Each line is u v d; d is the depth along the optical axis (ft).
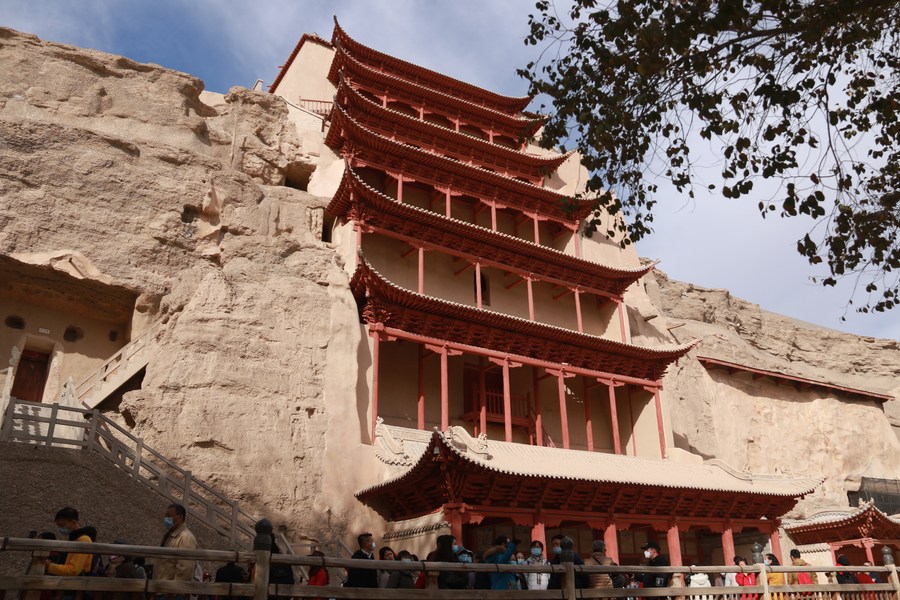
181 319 97.86
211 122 135.54
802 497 119.03
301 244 117.60
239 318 101.50
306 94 171.73
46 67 115.85
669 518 108.27
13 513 57.98
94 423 69.46
